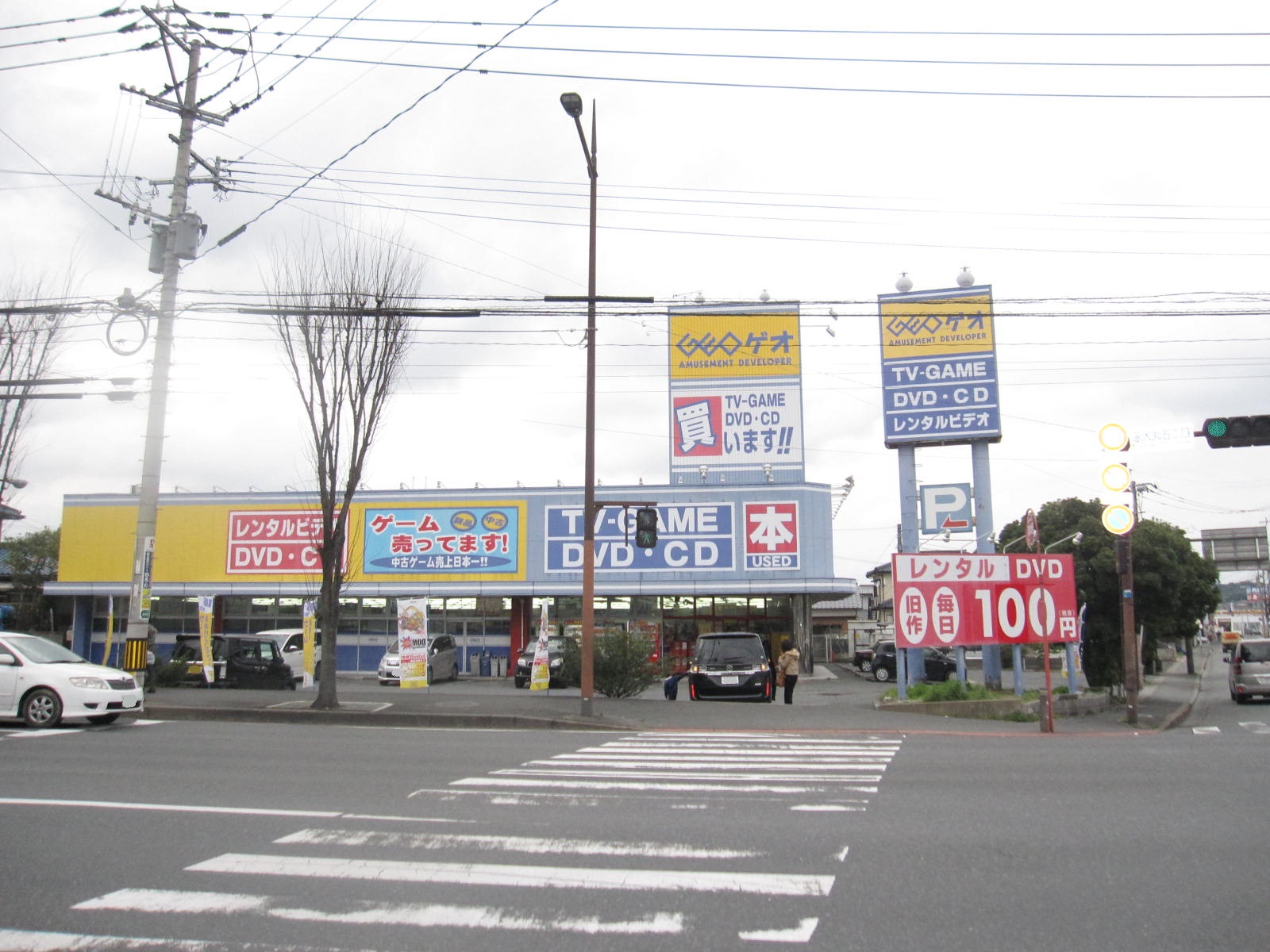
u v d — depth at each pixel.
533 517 35.25
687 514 34.50
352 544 29.20
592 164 17.66
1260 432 16.28
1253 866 6.78
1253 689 26.75
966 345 26.12
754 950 5.23
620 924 5.64
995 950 5.21
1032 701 19.23
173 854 7.16
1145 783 10.05
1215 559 63.53
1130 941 5.33
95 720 16.08
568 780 10.34
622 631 22.83
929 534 26.23
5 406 19.72
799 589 33.75
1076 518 30.97
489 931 5.54
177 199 18.42
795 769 11.23
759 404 35.03
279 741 13.45
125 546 37.16
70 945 5.35
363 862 6.95
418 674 23.95
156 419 18.25
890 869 6.73
